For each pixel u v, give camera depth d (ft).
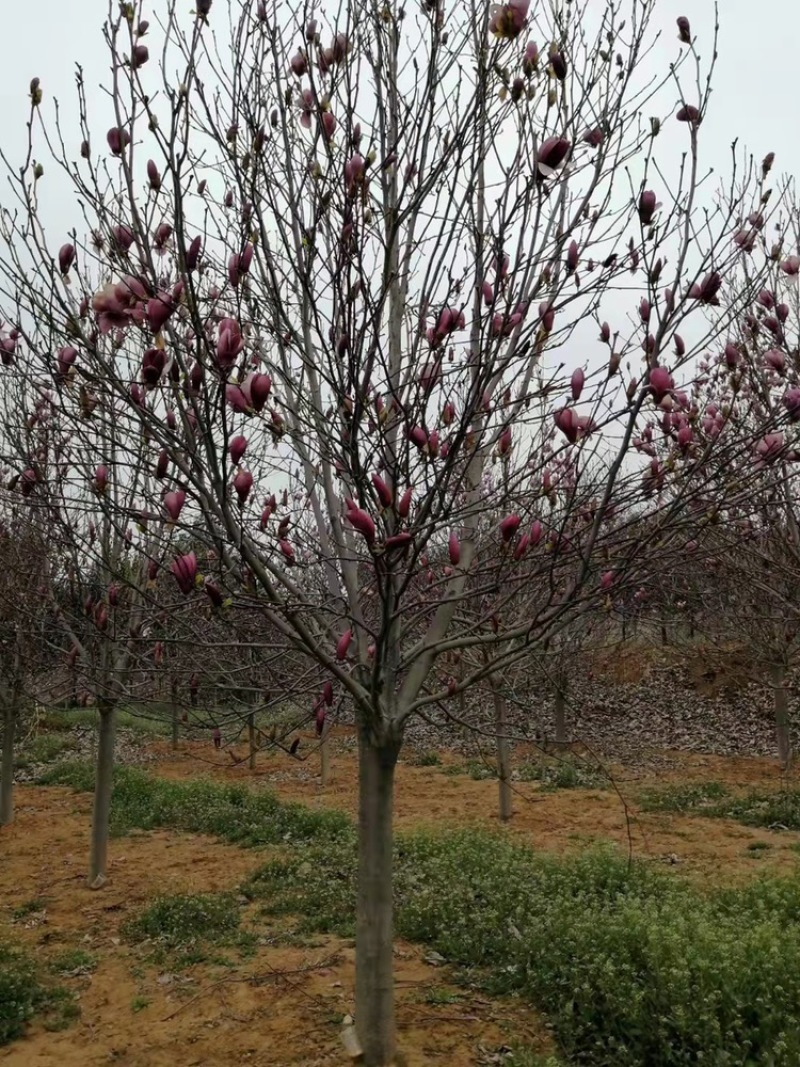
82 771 40.70
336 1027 14.43
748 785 37.55
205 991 16.39
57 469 14.42
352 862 24.11
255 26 13.14
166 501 9.90
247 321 12.76
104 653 20.43
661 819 31.19
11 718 32.17
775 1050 12.10
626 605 17.83
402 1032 14.23
